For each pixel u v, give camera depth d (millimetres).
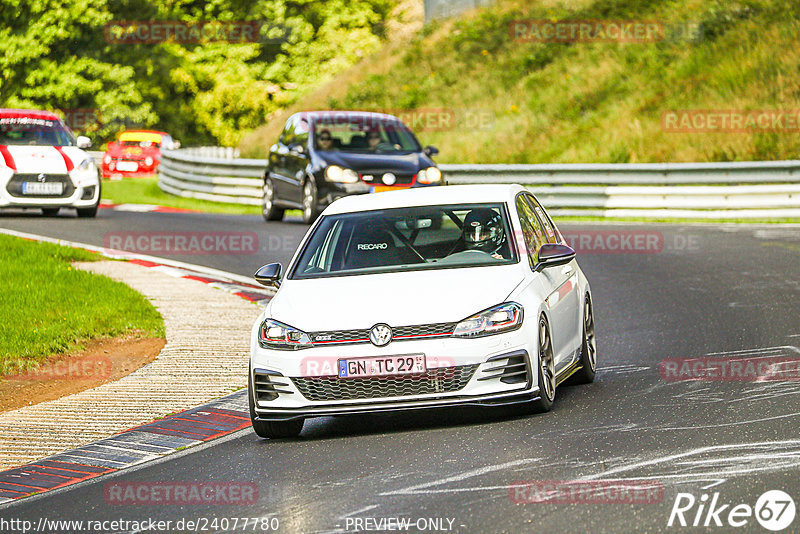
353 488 23141
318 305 29109
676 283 53000
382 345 27953
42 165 79875
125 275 57094
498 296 28672
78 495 24703
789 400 28953
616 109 110188
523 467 23703
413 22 190750
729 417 27328
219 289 53625
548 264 30531
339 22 190000
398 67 137000
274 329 28969
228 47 187875
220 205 103562
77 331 43094
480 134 114312
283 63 188875
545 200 90625
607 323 44375
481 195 32969
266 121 187125
